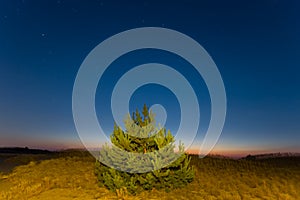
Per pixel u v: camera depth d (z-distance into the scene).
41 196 11.88
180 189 12.20
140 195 11.30
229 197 11.16
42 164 20.05
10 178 16.03
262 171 17.56
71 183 13.42
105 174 12.30
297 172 17.81
